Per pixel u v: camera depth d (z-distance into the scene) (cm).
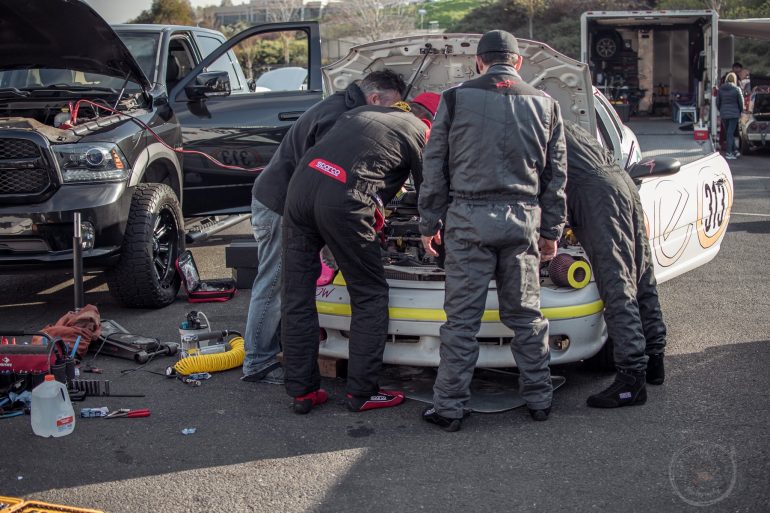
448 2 7719
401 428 410
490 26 4316
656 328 450
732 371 476
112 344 529
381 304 425
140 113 680
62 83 739
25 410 434
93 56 663
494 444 387
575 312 434
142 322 610
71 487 353
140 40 793
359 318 425
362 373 427
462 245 395
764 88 1697
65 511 325
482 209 390
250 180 823
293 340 425
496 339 432
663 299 636
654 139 1014
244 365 482
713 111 1274
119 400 455
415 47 473
